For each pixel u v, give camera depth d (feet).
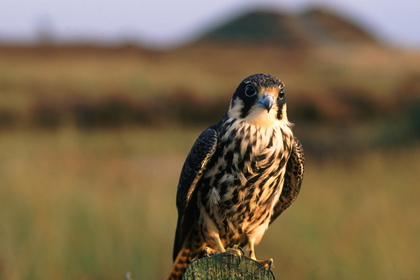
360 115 105.81
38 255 31.22
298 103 107.24
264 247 34.19
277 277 31.42
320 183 49.65
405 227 35.88
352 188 46.62
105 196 40.22
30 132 81.66
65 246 31.94
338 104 107.24
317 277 31.42
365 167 54.24
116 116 97.14
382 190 45.24
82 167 53.72
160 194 42.63
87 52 147.13
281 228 36.58
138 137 85.30
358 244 33.58
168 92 108.68
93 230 33.12
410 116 70.03
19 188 40.14
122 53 153.69
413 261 31.96
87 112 96.37
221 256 12.73
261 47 226.79
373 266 31.71
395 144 65.26
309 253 32.91
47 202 36.91
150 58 155.53
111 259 31.58
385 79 127.54
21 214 34.68
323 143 73.31
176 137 88.17
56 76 112.78
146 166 63.36
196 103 106.22
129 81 112.88
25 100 94.17
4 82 105.50
